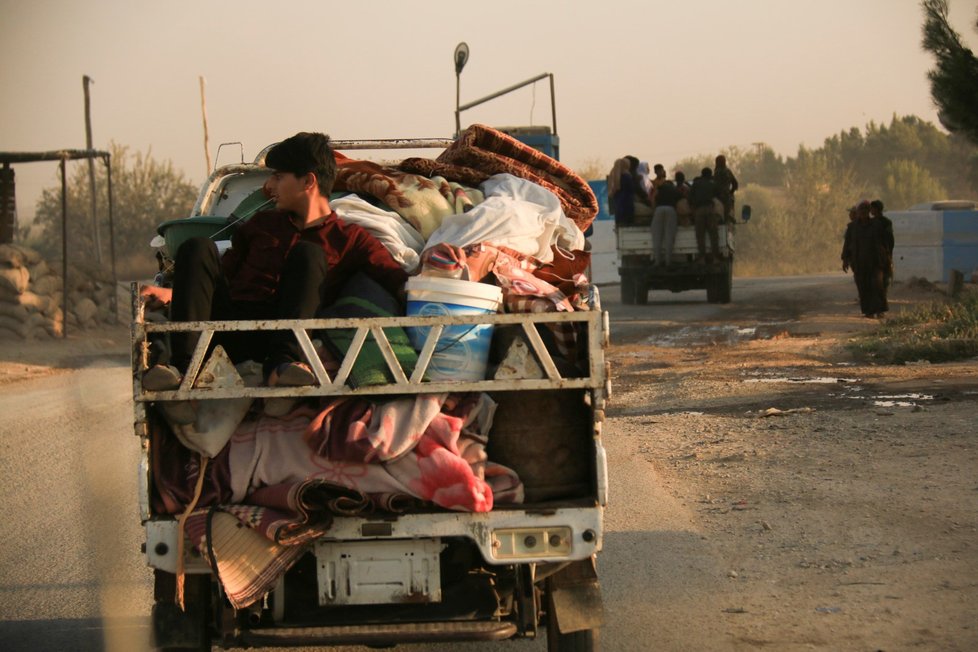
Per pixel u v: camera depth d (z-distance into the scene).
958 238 59.84
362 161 10.63
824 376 24.83
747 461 16.27
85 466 17.77
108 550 12.88
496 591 8.42
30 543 13.20
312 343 7.96
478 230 9.16
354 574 7.66
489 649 9.73
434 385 7.58
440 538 7.70
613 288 70.62
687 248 50.47
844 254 40.59
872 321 37.84
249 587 7.41
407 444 7.56
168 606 8.02
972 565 10.78
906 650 8.88
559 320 7.57
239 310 8.66
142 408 7.45
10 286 41.25
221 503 7.65
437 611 8.12
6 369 34.50
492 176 11.03
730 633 9.50
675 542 12.38
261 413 7.93
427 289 8.10
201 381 7.50
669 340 35.81
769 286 65.06
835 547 11.73
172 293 8.18
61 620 10.47
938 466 14.92
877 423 18.38
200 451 7.67
